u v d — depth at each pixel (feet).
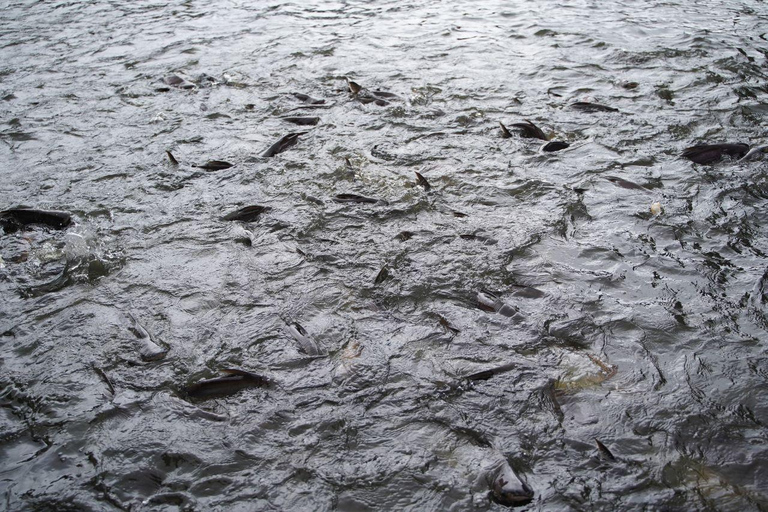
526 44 26.73
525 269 12.14
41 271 12.54
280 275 12.15
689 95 20.72
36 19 32.63
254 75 23.67
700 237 13.01
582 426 8.70
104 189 15.78
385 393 9.34
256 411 9.11
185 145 18.19
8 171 16.89
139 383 9.68
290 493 7.89
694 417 8.76
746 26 28.37
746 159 16.26
